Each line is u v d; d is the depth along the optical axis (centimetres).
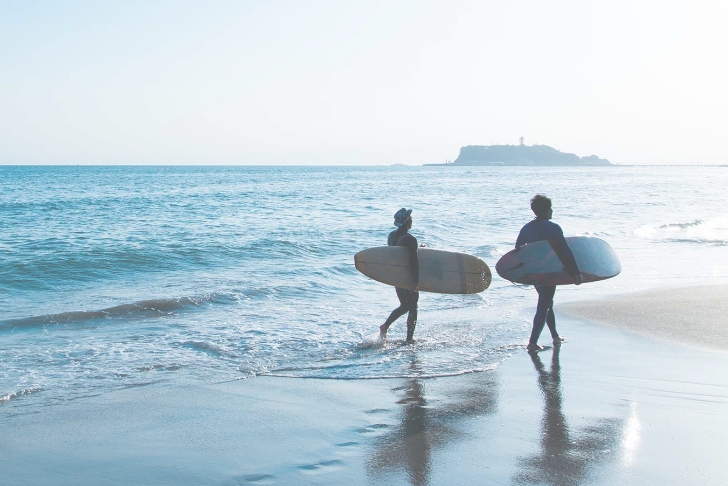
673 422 524
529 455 461
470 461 452
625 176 12619
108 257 1461
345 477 429
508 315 991
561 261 771
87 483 425
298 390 626
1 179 8900
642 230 2309
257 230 2211
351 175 13950
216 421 540
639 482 415
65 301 1078
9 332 862
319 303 1091
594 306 1027
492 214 3044
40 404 584
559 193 5391
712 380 643
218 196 4719
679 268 1502
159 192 5344
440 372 682
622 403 575
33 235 2016
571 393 605
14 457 466
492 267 1502
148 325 912
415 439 495
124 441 496
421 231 2275
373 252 814
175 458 464
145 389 630
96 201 3912
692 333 843
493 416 544
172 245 1703
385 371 690
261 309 1034
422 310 1037
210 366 712
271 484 421
